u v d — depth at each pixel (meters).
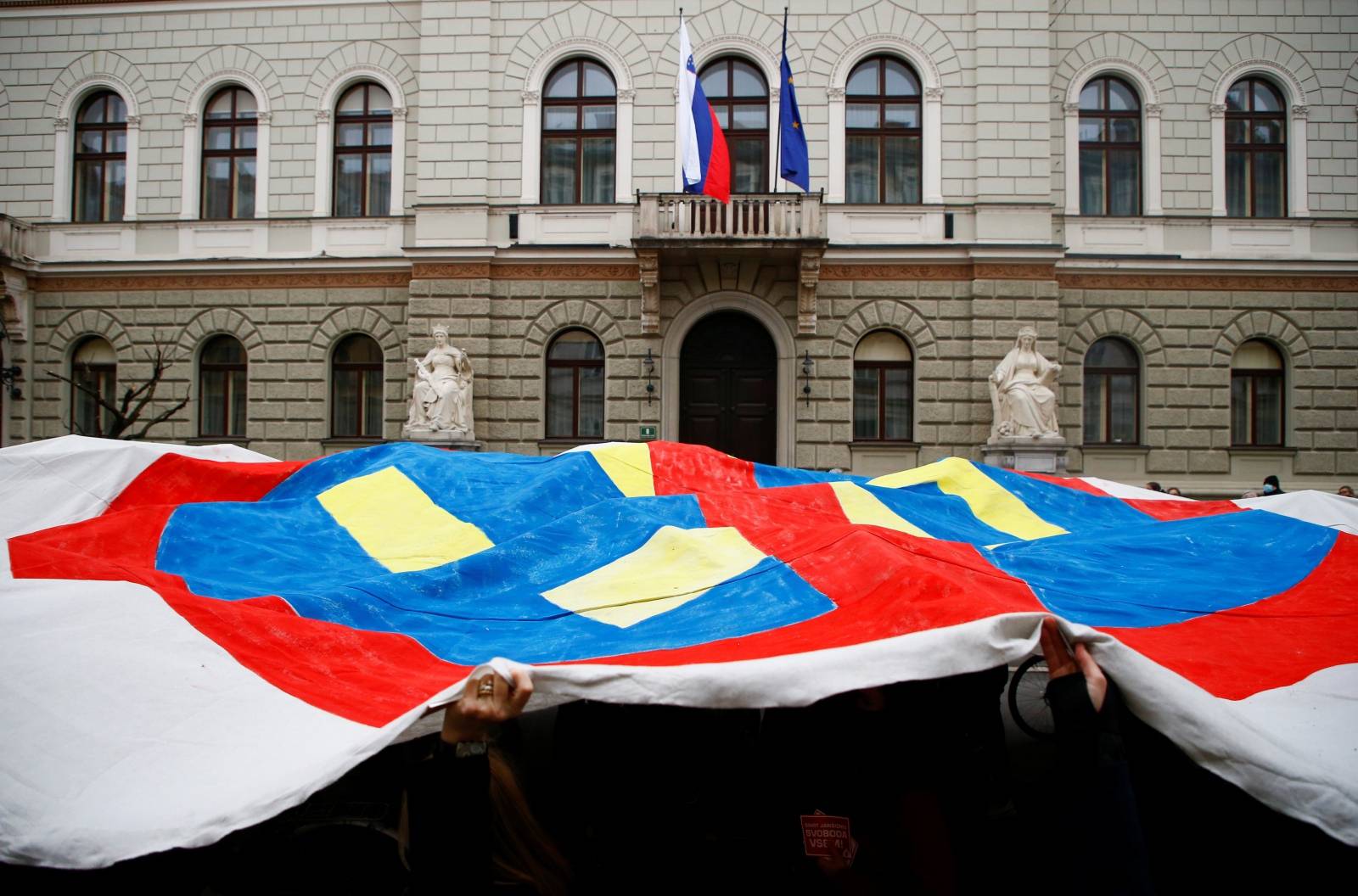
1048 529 4.69
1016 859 3.21
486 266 16.42
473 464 4.94
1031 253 15.95
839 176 16.50
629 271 16.44
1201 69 16.95
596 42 16.73
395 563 3.84
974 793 3.29
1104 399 16.92
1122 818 2.37
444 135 16.69
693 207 15.53
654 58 16.70
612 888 3.22
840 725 3.05
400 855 2.76
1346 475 16.62
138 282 17.39
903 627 2.59
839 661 2.41
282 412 17.16
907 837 2.89
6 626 2.64
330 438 17.19
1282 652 2.98
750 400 16.66
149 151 17.59
